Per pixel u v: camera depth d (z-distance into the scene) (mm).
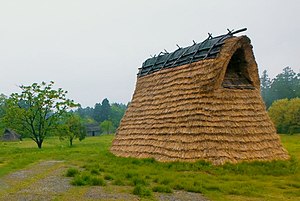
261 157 15688
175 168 14820
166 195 10102
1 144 48875
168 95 19719
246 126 16469
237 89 17562
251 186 11375
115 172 14406
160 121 19062
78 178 12234
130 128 22203
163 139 17906
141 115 21719
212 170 14070
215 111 16250
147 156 18203
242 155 15367
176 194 10258
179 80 19422
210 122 15992
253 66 18453
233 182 12062
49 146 43625
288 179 12773
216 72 16844
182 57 20750
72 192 10477
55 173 14953
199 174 13445
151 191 10391
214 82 16719
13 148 38062
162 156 17047
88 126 98250
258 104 17781
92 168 15523
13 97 38688
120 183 11844
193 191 10688
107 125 95000
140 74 25781
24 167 17484
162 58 23547
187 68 19344
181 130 16906
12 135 68125
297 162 16281
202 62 18281
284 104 67625
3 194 10406
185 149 15938
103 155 22297
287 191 10773
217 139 15469
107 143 46281
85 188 11117
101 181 11836
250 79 18438
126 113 24219
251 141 16047
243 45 17703
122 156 20547
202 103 16703
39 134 39438
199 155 15305
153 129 19312
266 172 13984
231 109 16641
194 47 20000
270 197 9977
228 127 16000
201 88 17188
